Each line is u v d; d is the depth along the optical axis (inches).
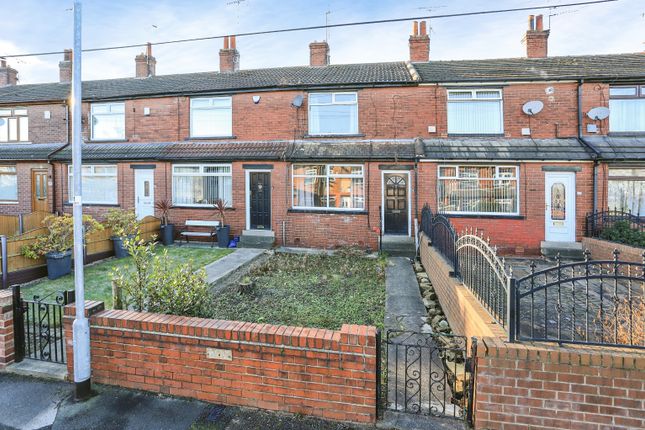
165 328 148.3
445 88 481.7
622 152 422.6
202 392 145.9
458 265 223.3
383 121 494.0
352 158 469.1
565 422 118.0
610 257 354.6
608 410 115.4
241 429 129.6
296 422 133.2
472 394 129.1
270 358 138.6
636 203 432.8
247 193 506.9
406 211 471.5
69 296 168.7
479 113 482.0
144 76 698.2
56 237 345.1
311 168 495.2
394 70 562.6
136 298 176.9
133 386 153.6
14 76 793.6
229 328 142.9
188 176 533.3
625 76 444.8
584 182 428.1
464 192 457.4
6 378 164.6
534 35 569.9
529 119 466.0
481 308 169.8
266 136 523.2
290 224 493.0
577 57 560.7
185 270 198.2
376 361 132.7
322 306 255.8
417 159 446.9
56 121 607.5
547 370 118.8
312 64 639.1
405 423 131.0
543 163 434.3
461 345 186.9
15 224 493.7
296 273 350.3
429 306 258.5
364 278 331.9
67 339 160.4
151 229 494.3
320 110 517.0
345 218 478.6
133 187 544.7
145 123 565.0
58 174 573.9
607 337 159.9
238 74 630.5
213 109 548.7
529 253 437.4
